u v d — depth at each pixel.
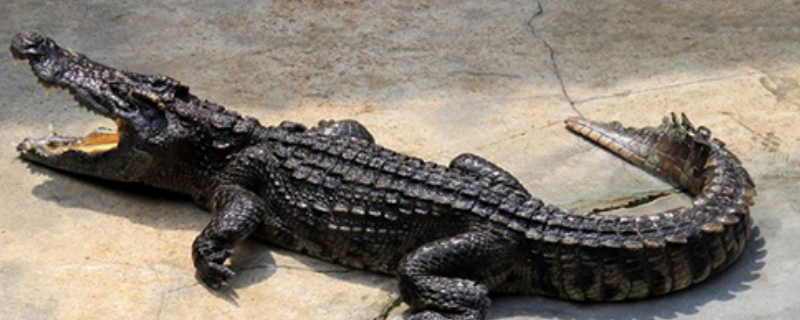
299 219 12.09
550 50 16.25
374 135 14.15
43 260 11.84
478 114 14.71
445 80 15.45
